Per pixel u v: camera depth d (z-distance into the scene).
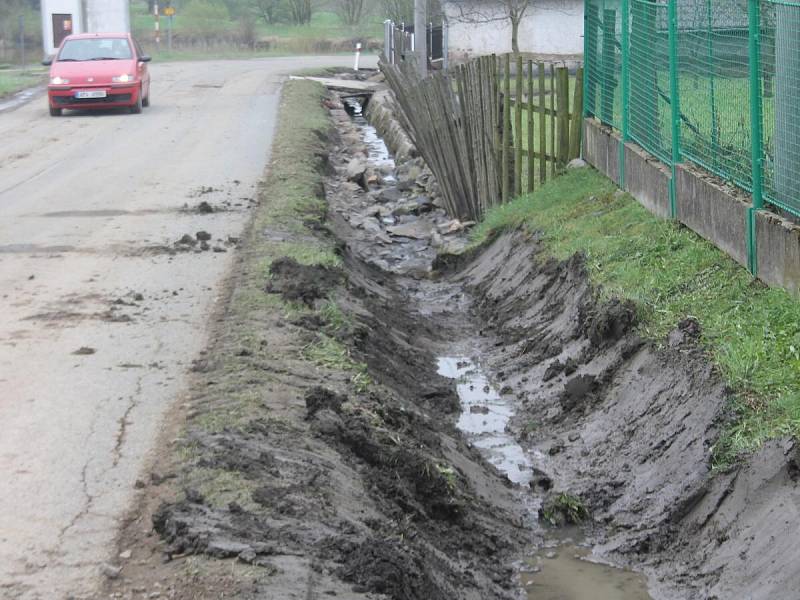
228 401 7.29
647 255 10.20
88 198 15.33
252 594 4.98
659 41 11.46
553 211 13.18
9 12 55.16
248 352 8.31
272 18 67.62
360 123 29.64
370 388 8.16
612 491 7.68
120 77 26.14
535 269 11.96
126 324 9.27
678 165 10.70
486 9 33.53
